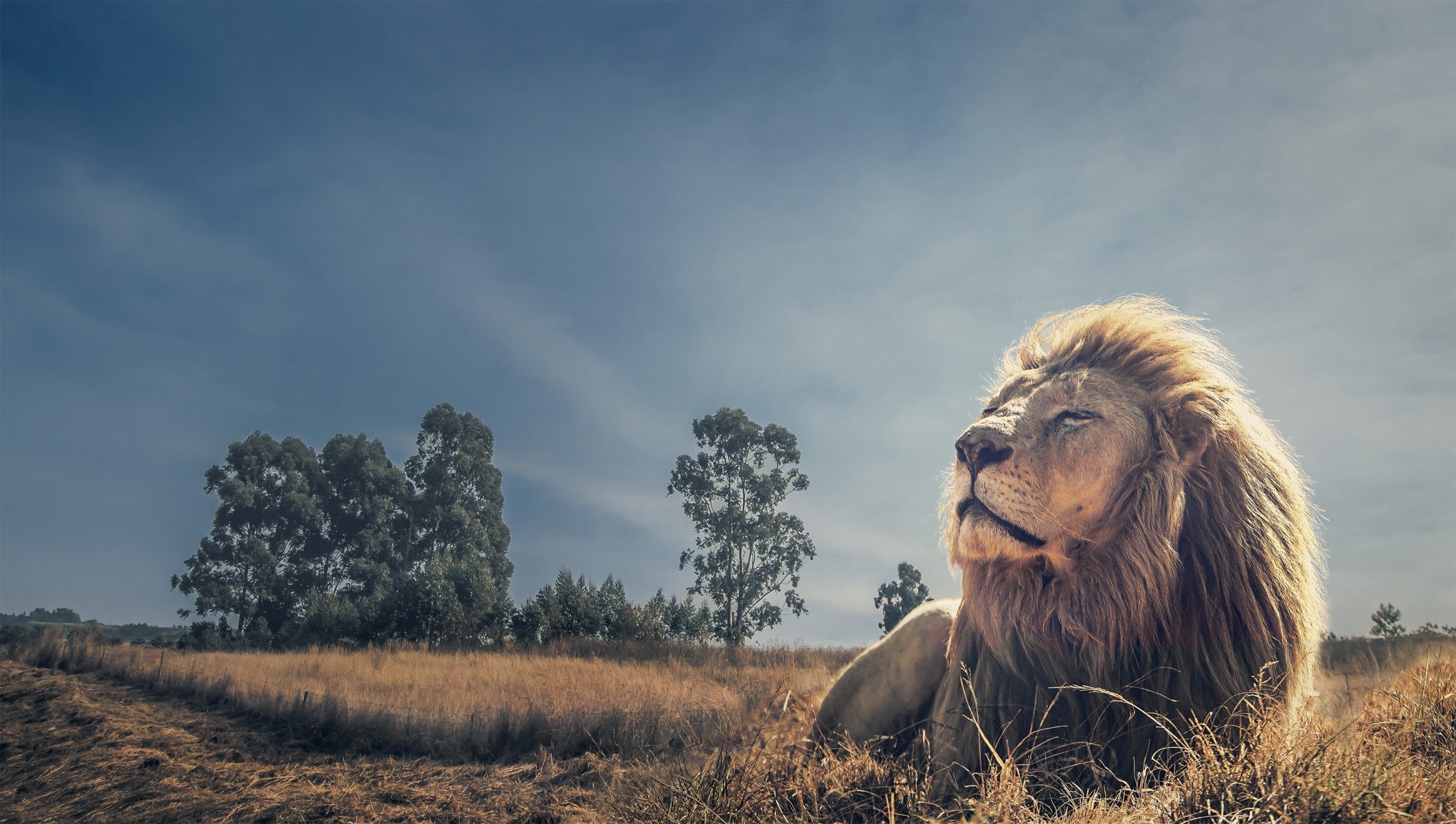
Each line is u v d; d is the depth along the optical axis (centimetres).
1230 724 304
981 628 353
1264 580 327
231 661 1641
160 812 508
